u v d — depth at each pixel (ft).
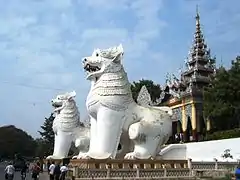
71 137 100.78
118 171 57.26
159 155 64.95
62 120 101.19
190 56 191.93
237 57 125.59
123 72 62.90
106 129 59.21
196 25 193.26
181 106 182.91
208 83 174.19
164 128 63.87
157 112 64.85
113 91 60.59
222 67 136.67
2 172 158.10
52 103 104.94
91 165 56.34
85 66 63.10
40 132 281.95
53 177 78.95
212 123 143.02
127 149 64.23
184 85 187.11
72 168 60.08
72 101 103.45
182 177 63.21
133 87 185.47
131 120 61.98
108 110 59.82
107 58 61.93
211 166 69.36
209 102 124.77
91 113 61.93
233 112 118.52
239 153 87.97
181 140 154.71
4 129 352.69
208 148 93.40
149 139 61.57
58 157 99.60
